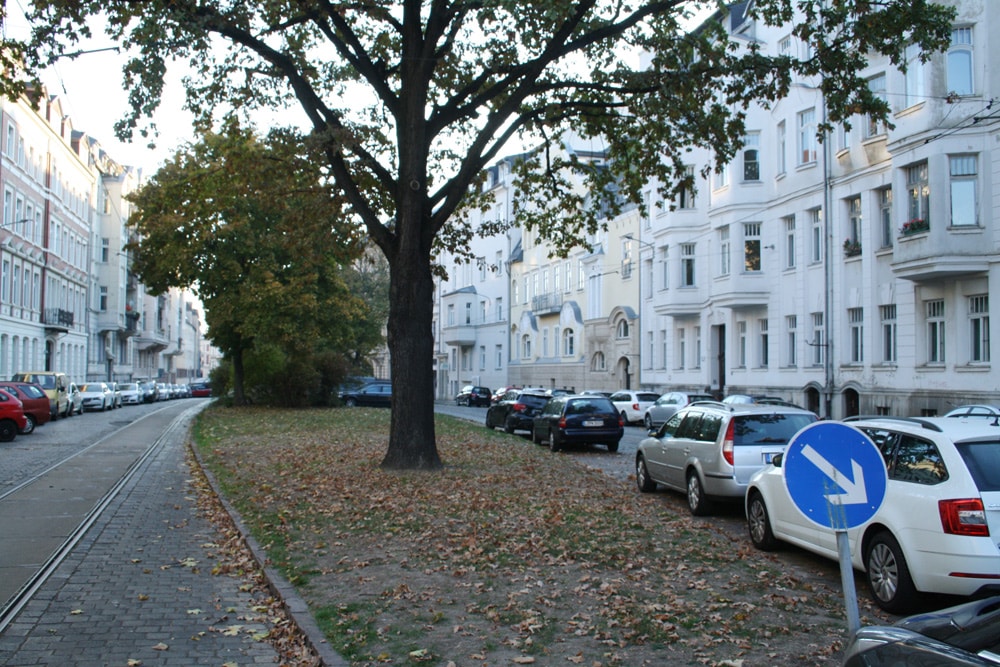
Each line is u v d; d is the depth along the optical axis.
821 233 28.20
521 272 60.66
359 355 58.94
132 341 77.88
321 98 15.75
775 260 30.88
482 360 66.75
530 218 18.16
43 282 49.81
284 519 10.39
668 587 7.31
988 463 6.46
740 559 8.47
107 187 67.38
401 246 14.47
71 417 37.59
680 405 28.62
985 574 6.09
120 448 21.56
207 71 14.88
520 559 8.28
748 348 32.66
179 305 115.94
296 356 40.09
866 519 4.54
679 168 15.80
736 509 11.89
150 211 33.28
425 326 14.75
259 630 6.33
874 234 25.33
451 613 6.56
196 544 9.45
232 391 45.78
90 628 6.34
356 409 40.22
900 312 24.11
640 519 10.56
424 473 14.14
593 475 15.16
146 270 36.22
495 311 64.56
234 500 12.18
